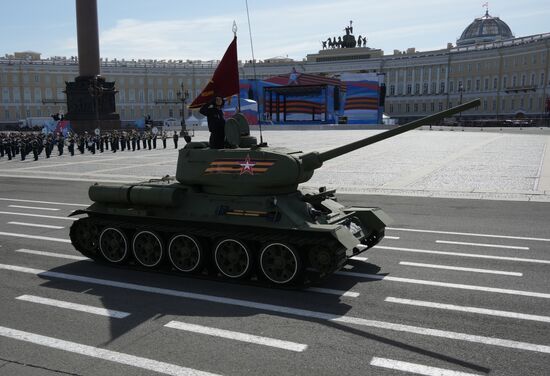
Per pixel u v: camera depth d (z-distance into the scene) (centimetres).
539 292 804
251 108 7956
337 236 763
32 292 832
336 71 12231
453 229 1250
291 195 902
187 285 859
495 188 1845
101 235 973
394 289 827
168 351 612
